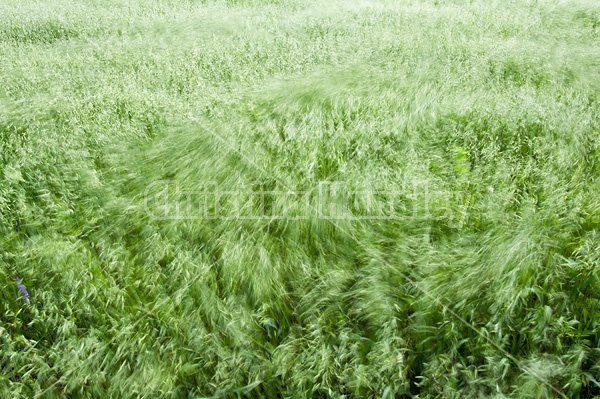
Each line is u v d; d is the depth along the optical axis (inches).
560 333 81.2
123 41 261.4
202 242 112.1
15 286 101.0
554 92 169.0
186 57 227.5
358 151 136.2
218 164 134.2
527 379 76.8
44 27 295.4
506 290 87.4
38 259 106.2
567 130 138.0
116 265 103.9
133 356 87.1
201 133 148.4
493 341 82.4
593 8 287.9
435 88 174.4
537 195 115.3
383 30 251.9
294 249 108.0
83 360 85.1
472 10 300.2
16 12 322.7
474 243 102.9
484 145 138.0
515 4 309.6
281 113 160.2
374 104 159.8
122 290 97.0
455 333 84.5
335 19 281.9
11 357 85.3
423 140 144.1
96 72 217.5
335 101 162.1
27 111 172.2
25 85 197.6
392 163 133.5
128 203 124.7
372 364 82.8
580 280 90.7
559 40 236.8
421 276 97.8
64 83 200.4
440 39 231.6
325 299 94.9
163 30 281.9
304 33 262.4
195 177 132.6
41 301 97.6
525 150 138.0
